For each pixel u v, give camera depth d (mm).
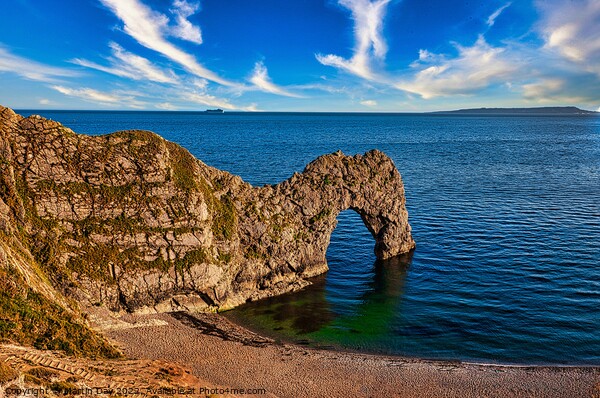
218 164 119562
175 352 35688
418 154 159750
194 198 43656
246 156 138375
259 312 44469
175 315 42312
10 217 37688
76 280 38844
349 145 188250
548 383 32781
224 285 45062
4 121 39438
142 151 43000
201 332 39594
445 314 43250
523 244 60500
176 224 42688
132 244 41438
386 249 58062
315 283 51344
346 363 35531
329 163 56062
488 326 40844
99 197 41000
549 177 110750
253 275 48656
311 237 52875
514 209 78625
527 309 43438
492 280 50031
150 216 42156
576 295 45906
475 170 122125
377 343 38844
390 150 172000
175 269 42375
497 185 99938
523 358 36219
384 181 57875
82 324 33531
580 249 58188
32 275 34500
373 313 44062
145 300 41656
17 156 39219
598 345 37656
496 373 34156
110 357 31859
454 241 62594
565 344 37844
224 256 45938
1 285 30594
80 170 40812
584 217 73125
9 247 34531
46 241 38562
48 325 30828
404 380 33312
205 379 32094
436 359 36375
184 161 45688
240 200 48938
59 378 25172
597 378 33344
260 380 32812
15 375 22672
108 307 40094
